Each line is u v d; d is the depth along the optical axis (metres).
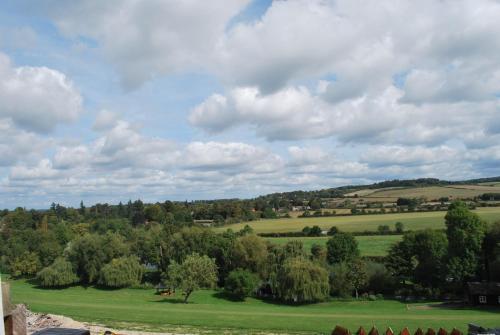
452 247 86.31
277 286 87.06
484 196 196.50
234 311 64.56
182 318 53.28
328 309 73.94
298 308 76.62
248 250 105.12
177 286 83.81
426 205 194.75
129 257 106.25
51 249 119.81
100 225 189.25
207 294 91.31
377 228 149.62
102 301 75.56
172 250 111.88
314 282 83.50
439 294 85.19
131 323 48.62
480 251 86.94
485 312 65.69
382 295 89.56
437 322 53.47
